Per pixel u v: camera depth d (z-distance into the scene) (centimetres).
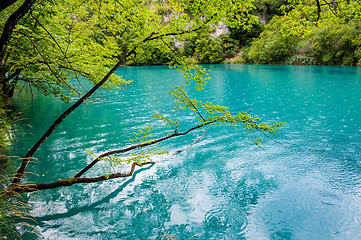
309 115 988
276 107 1148
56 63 562
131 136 778
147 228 369
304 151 647
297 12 551
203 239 347
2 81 564
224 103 1270
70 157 609
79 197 444
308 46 3788
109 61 706
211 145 708
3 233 332
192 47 5038
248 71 2980
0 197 314
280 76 2369
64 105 1212
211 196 455
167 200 443
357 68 2875
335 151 639
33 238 334
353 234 354
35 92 1492
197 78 427
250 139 748
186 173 544
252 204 431
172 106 1223
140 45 387
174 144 718
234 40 5172
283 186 486
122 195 456
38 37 481
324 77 2141
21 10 263
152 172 547
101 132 817
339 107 1095
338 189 470
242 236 354
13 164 548
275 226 374
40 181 483
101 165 567
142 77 2575
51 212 397
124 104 1280
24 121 904
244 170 555
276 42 3962
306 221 384
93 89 376
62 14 459
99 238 345
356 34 3123
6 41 259
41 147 671
